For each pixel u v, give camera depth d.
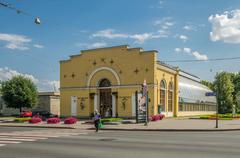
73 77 53.00
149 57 46.50
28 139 20.19
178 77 55.62
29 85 61.78
